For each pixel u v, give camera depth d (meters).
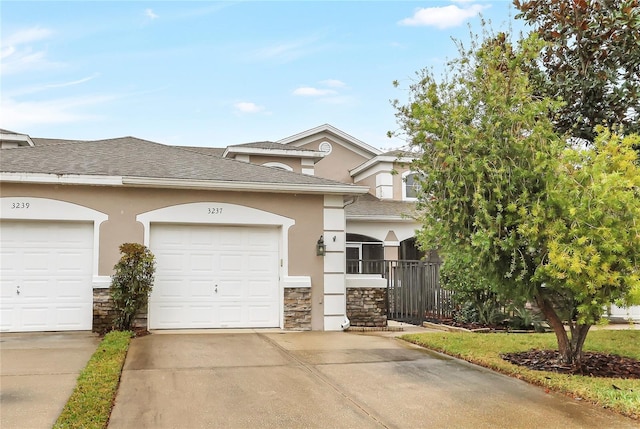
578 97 10.35
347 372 8.30
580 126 10.49
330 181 13.48
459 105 8.32
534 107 7.95
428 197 8.99
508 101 8.13
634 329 12.59
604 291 7.64
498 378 8.05
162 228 12.33
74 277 11.83
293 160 20.45
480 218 7.95
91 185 11.79
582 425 6.07
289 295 12.73
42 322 11.61
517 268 8.22
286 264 12.83
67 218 11.70
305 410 6.47
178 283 12.33
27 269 11.66
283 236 12.89
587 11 10.16
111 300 11.46
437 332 12.47
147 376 7.82
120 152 13.80
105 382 7.29
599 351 9.76
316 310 12.88
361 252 21.39
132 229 11.99
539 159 7.66
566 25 10.09
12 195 11.49
